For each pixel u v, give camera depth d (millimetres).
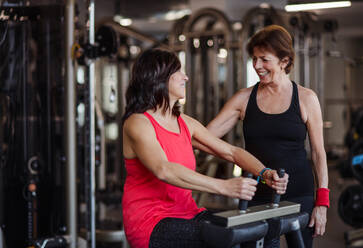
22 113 2531
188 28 5215
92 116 2766
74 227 2633
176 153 1561
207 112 5863
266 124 1934
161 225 1480
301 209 1925
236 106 2047
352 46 11695
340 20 9641
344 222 4152
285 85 1944
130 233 1547
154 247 1474
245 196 1343
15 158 2518
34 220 2564
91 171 2764
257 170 1637
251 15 4902
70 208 2617
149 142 1463
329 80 11398
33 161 2561
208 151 1812
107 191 5488
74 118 2652
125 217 1577
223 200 5148
